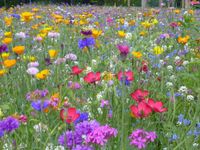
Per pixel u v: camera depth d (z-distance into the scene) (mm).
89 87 1229
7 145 836
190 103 1202
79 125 760
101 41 2037
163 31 2354
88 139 683
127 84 998
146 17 2982
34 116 1017
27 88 1275
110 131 683
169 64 1634
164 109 804
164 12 3613
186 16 2264
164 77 1398
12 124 769
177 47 1999
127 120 973
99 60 1520
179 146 905
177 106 1166
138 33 1828
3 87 1301
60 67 1471
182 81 1427
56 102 1021
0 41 2158
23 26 2740
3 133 769
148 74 1379
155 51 1546
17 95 1249
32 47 1957
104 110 1072
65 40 2070
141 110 799
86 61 1634
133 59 1385
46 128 918
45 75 1247
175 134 952
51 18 3396
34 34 2365
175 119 1118
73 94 1169
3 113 1091
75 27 2414
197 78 1369
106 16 3758
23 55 1588
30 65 1411
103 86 1187
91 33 1523
